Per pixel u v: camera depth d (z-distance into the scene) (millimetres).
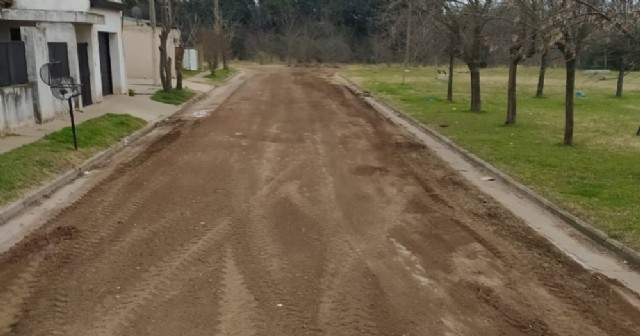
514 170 12016
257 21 79125
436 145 15562
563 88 36375
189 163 12492
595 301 6223
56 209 9094
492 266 7082
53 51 17094
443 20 21188
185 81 35875
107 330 5363
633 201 9578
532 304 6098
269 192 10094
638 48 10992
